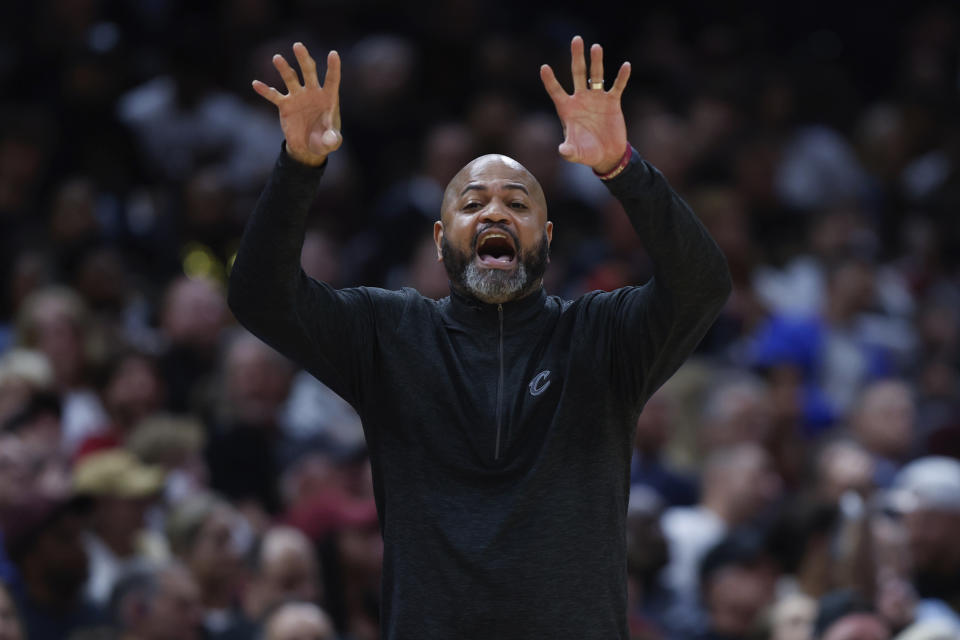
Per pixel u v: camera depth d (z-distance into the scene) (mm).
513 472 11273
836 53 47844
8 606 18219
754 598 22344
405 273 32719
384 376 11617
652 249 11008
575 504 11250
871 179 41812
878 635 19625
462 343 11695
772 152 38125
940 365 33125
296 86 11023
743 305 32906
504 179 11641
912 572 23234
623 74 10875
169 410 27375
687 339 11344
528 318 11766
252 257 11109
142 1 38656
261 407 26328
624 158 10938
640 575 23031
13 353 25672
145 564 21312
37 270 29578
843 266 34281
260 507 25266
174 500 23922
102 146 33875
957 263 38812
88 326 27234
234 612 21531
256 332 11461
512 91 39500
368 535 22250
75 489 21828
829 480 25297
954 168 40656
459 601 11008
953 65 46812
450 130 35375
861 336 33188
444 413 11445
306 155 10969
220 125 35375
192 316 28094
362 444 25656
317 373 11711
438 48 39562
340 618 22062
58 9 36688
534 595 10984
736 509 24812
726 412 28359
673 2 45656
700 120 39594
